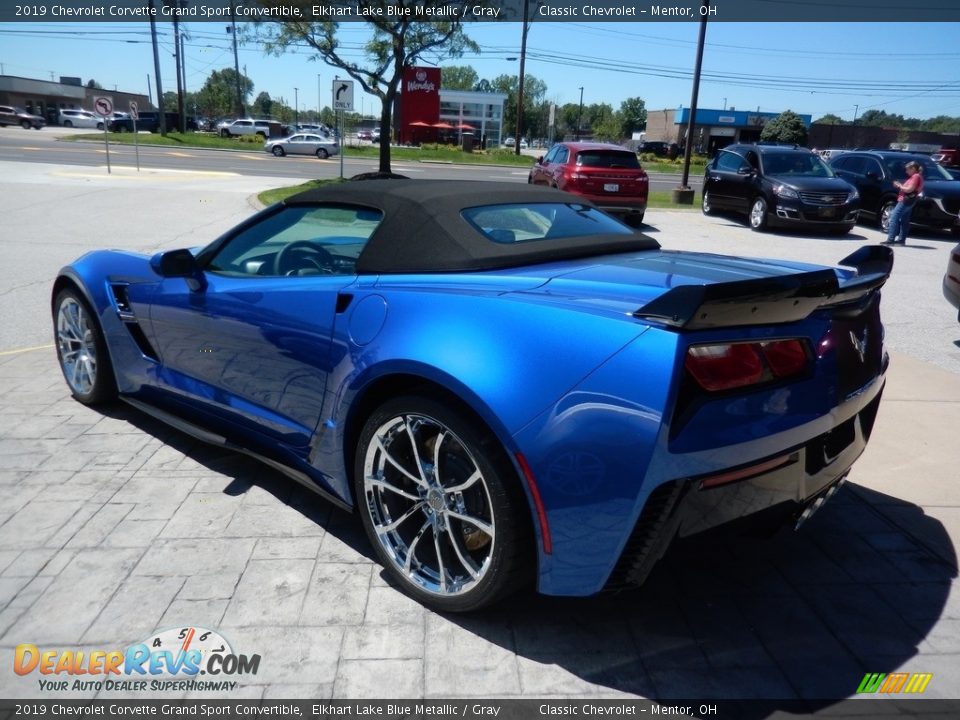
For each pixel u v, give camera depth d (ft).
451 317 7.73
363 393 8.46
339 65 65.10
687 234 45.42
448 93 252.83
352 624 7.97
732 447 6.75
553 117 123.24
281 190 56.75
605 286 7.75
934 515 10.71
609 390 6.61
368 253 9.28
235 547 9.39
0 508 10.18
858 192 48.42
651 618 8.21
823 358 7.69
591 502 6.68
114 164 88.38
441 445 7.87
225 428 11.21
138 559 9.05
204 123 223.71
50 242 33.42
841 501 11.12
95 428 13.12
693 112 65.36
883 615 8.36
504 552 7.25
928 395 15.94
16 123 187.42
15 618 7.93
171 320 11.50
